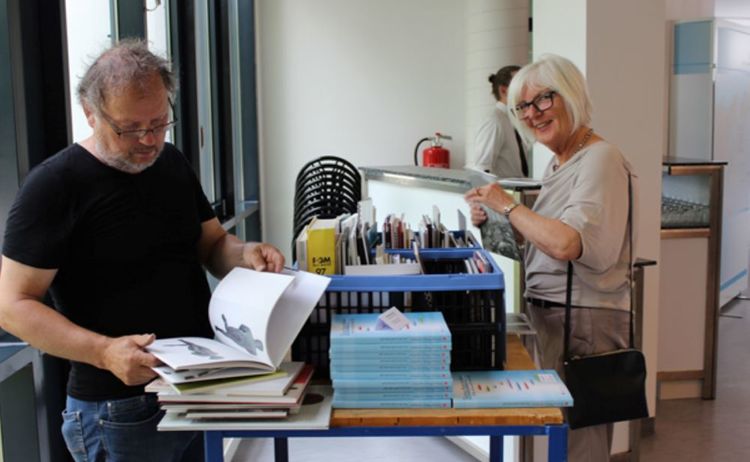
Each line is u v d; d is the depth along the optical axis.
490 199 2.01
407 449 3.38
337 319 1.59
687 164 3.71
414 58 5.18
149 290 1.60
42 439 1.75
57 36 1.76
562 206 2.00
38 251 1.45
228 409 1.40
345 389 1.49
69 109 1.80
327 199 3.87
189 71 3.25
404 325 1.52
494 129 4.05
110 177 1.54
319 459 3.28
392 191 4.14
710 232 3.80
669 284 3.81
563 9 3.01
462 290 1.62
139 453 1.61
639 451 3.12
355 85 5.15
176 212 1.67
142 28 2.57
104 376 1.56
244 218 4.59
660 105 3.06
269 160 5.14
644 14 2.97
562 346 2.04
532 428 1.45
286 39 5.06
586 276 1.97
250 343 1.44
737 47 5.32
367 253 1.81
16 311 1.43
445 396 1.48
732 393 4.00
